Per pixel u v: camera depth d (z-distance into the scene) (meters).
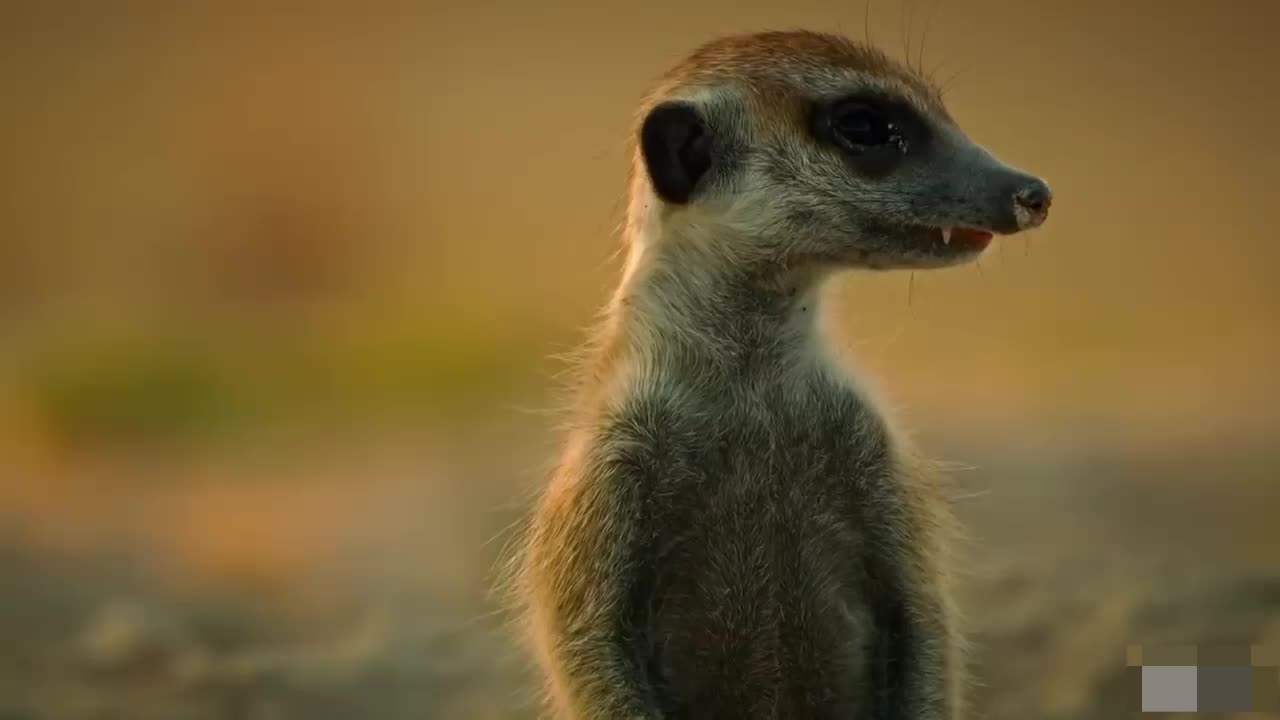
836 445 7.11
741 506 7.05
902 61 11.41
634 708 6.80
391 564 12.96
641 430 6.97
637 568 6.96
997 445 15.11
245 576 12.95
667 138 7.16
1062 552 11.48
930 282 21.59
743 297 7.10
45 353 20.19
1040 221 6.95
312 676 10.28
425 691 9.98
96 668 10.69
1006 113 27.34
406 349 20.03
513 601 7.96
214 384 19.45
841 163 7.06
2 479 17.67
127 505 16.20
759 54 7.31
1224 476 13.86
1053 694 8.95
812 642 7.06
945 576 7.25
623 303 7.25
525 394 19.28
